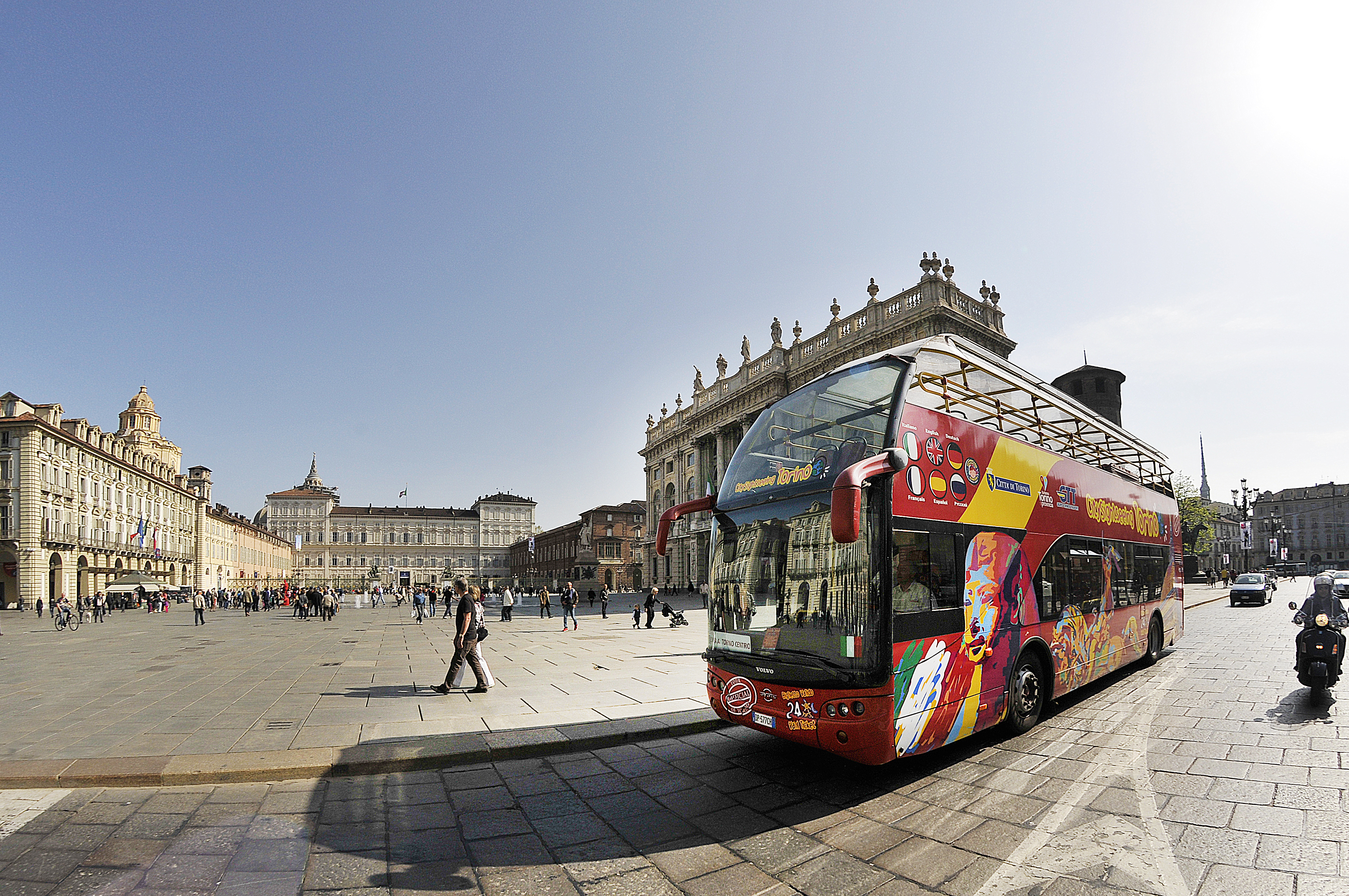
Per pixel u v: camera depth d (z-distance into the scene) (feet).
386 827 18.04
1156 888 14.10
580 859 16.02
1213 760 22.30
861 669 19.51
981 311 132.87
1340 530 372.17
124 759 22.80
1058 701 31.99
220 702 33.91
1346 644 46.57
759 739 26.63
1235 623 70.85
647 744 26.16
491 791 20.94
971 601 23.34
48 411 178.70
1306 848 15.72
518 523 460.55
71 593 182.50
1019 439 28.48
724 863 15.66
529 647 61.21
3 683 41.11
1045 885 14.30
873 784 20.86
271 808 19.43
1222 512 431.43
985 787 20.35
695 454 208.13
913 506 21.39
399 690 37.32
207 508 284.00
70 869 15.31
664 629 83.97
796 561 21.77
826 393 23.27
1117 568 35.68
